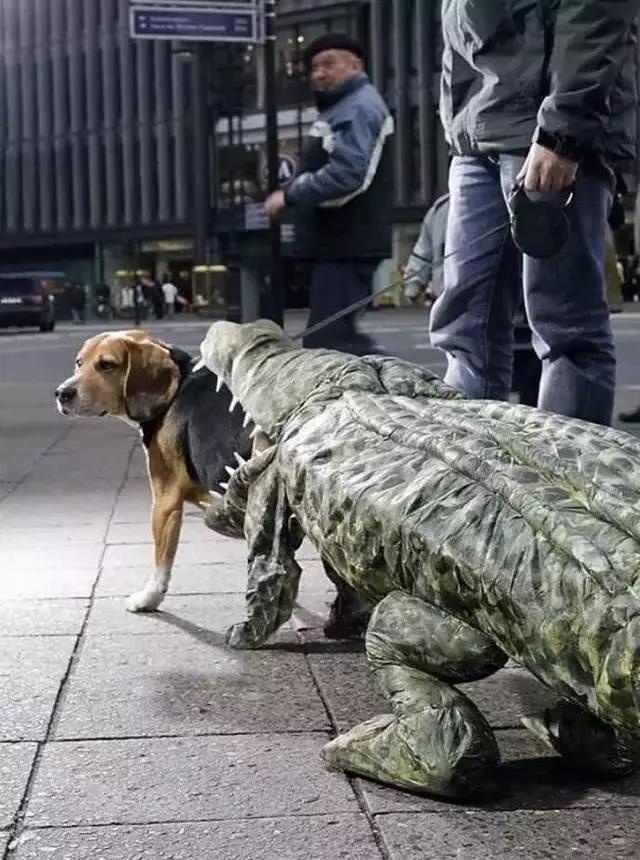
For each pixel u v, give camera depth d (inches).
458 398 138.6
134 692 151.3
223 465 168.7
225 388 173.8
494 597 103.7
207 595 198.1
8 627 180.5
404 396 136.3
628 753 120.8
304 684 154.1
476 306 227.5
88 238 2743.6
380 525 114.7
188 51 1443.2
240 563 220.8
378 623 118.6
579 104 187.2
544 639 99.7
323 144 327.6
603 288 210.2
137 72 2583.7
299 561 222.5
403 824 112.7
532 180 191.9
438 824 112.6
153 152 2596.0
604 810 115.6
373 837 110.3
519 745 132.6
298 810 116.1
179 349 184.4
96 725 139.9
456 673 116.8
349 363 143.0
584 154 194.4
